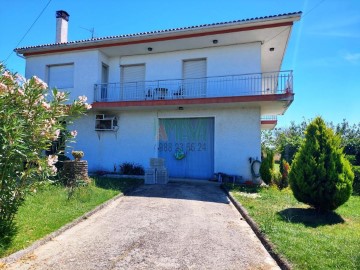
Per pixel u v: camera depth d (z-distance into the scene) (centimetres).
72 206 636
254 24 1051
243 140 1155
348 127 2744
